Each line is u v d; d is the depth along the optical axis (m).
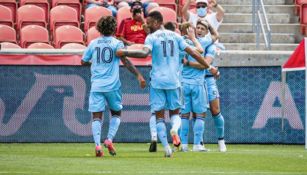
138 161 25.52
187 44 27.14
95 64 27.14
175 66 26.44
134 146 33.19
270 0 47.84
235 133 35.06
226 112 35.00
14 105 34.47
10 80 34.44
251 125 35.00
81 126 34.78
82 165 24.03
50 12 44.34
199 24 30.03
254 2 45.56
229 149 31.98
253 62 35.38
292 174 21.86
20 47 40.03
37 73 34.50
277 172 22.38
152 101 26.62
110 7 45.09
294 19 46.94
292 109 34.91
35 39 41.56
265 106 34.97
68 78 34.59
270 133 35.00
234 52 35.25
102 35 27.27
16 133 34.59
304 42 31.53
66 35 41.59
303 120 34.91
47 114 34.62
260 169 23.27
